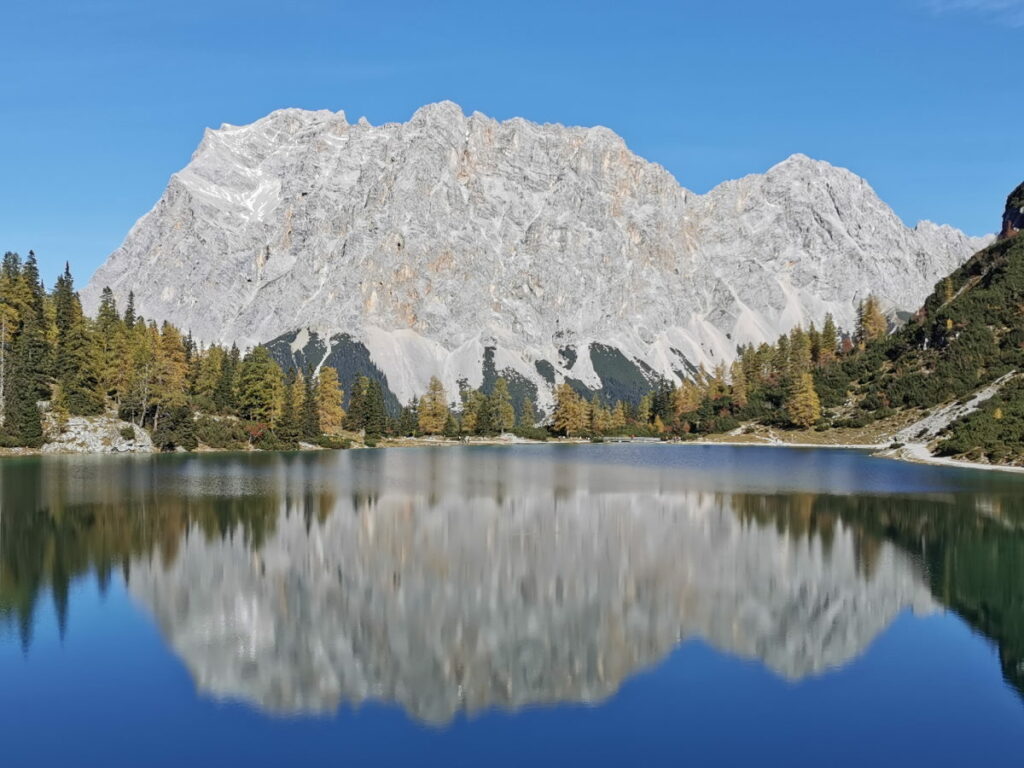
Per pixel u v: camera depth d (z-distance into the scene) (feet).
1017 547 204.85
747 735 101.50
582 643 133.69
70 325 551.18
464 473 412.36
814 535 222.07
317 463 472.44
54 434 479.00
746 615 148.36
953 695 113.39
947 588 166.30
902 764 94.63
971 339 620.08
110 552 194.59
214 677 118.42
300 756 96.07
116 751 97.09
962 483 342.23
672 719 106.01
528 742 99.66
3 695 112.06
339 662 125.08
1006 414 463.83
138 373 526.57
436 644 132.87
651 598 159.02
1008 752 97.35
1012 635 137.49
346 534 222.07
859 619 145.69
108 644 131.44
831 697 112.57
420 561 189.37
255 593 160.66
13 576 171.83
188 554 193.67
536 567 183.73
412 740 100.12
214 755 96.17
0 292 511.81
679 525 239.71
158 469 394.73
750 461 500.74
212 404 599.57
